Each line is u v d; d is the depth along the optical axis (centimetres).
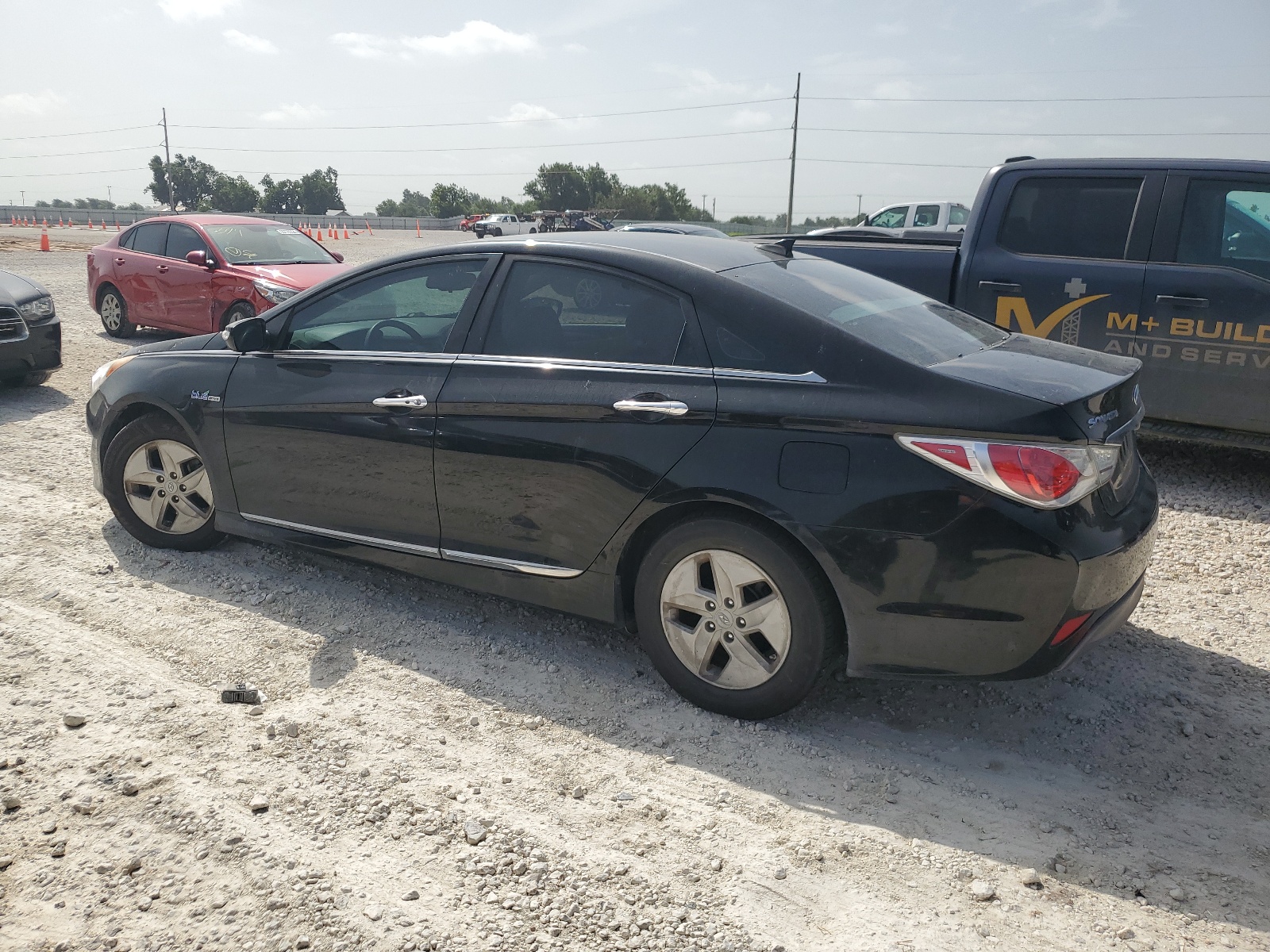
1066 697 352
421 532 379
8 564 442
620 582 342
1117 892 252
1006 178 638
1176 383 588
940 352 320
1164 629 410
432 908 240
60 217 6431
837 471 292
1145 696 354
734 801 287
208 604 409
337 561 457
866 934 235
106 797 278
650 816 279
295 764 298
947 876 257
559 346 347
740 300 321
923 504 282
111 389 457
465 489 361
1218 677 369
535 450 342
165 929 230
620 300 340
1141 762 312
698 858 262
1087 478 280
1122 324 596
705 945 230
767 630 312
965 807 287
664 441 317
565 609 355
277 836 264
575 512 339
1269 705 348
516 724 326
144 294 1105
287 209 12088
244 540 480
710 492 308
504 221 5156
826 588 304
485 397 352
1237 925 240
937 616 287
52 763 293
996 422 277
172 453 449
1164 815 285
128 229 1155
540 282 357
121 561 451
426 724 324
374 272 398
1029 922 240
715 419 309
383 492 384
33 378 881
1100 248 606
